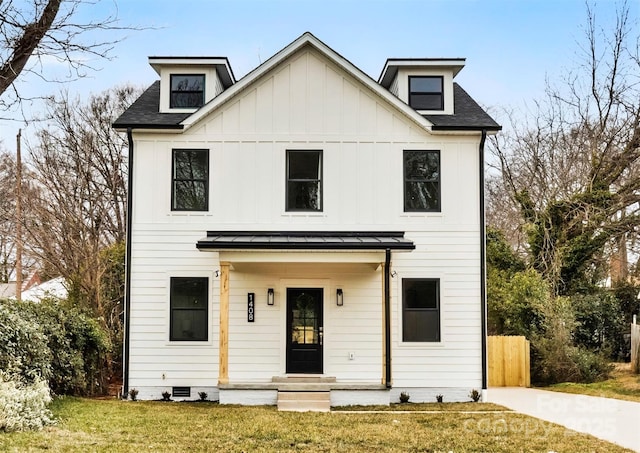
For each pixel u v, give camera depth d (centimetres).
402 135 1542
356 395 1391
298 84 1547
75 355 1377
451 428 1084
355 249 1370
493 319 1977
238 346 1496
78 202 2739
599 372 1809
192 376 1476
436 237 1520
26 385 1102
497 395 1588
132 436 944
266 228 1512
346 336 1509
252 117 1538
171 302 1493
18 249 2477
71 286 1961
